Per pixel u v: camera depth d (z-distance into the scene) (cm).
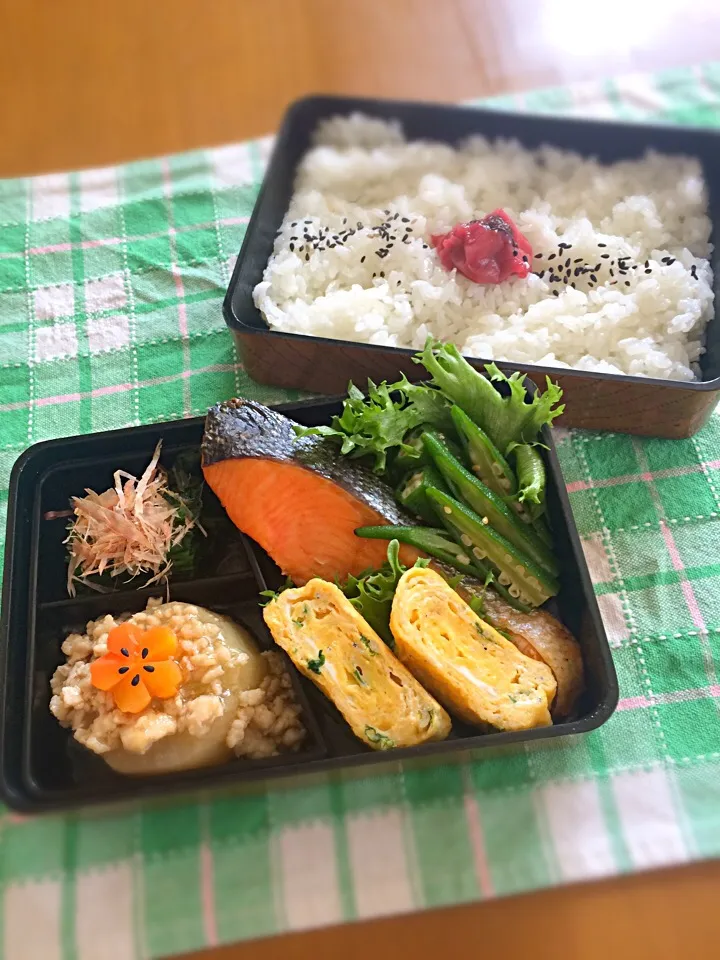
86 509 27
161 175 40
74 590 27
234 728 23
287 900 23
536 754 24
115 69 43
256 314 33
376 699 22
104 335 36
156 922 23
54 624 27
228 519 29
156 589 27
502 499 25
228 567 29
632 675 26
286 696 25
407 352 28
